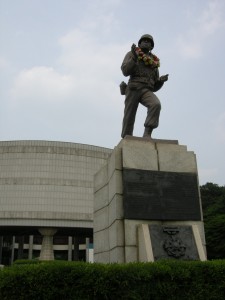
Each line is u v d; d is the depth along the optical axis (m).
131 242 7.57
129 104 9.44
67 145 48.31
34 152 46.94
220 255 36.22
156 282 5.54
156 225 7.62
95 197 9.99
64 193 45.81
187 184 8.41
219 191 55.84
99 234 9.30
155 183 8.16
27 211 44.12
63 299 5.09
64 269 5.21
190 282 5.72
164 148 8.62
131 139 8.59
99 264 5.51
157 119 9.20
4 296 5.02
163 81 9.62
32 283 5.05
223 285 5.80
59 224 43.91
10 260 68.12
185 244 7.58
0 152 46.97
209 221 39.47
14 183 45.50
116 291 5.29
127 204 7.79
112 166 8.41
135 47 9.09
